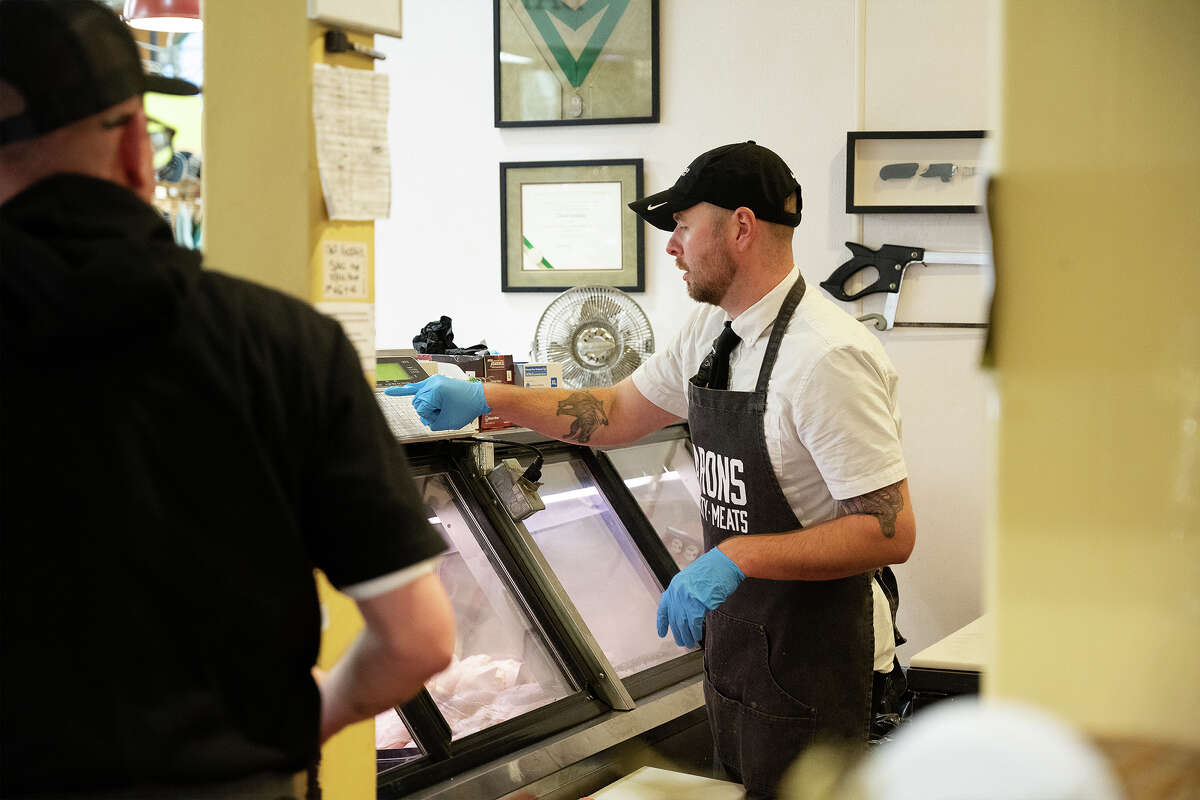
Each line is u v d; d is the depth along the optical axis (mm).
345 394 867
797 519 2062
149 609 732
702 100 3969
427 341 3068
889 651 2230
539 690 2412
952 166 3789
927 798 266
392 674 912
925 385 3861
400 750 2088
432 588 922
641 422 2514
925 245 3846
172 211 1761
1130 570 339
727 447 2109
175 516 745
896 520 1903
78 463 719
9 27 764
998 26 342
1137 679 336
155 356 748
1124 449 335
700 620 1907
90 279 704
